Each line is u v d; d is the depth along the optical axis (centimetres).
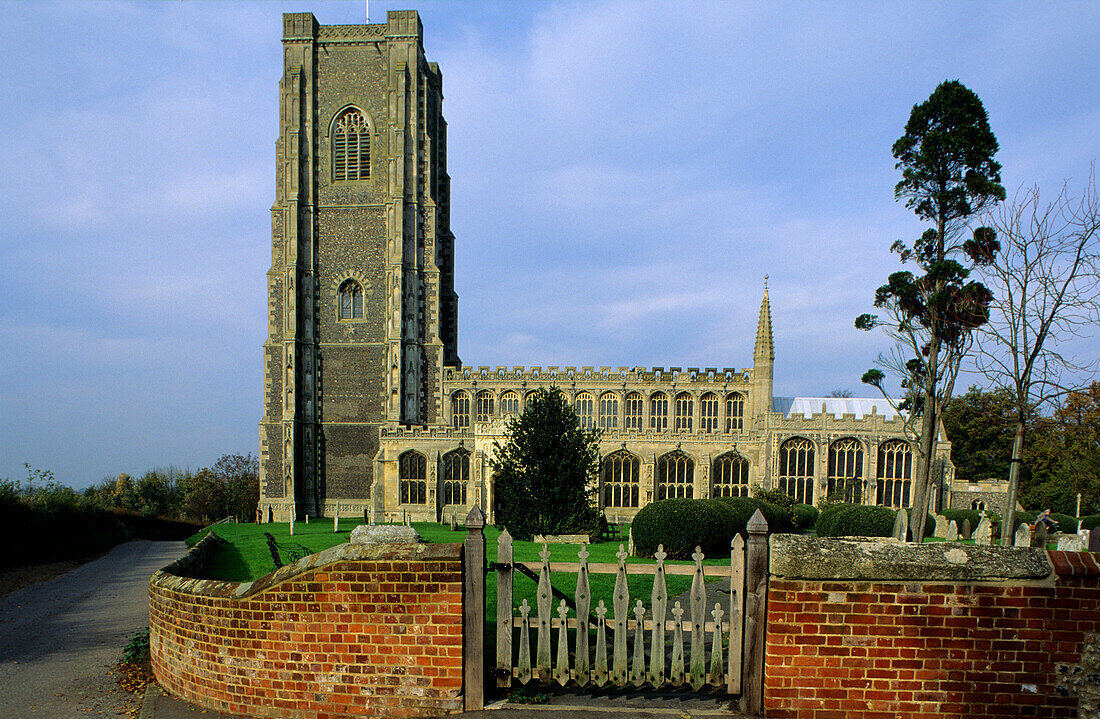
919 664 775
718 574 2025
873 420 5291
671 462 5644
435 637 861
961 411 6525
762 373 5906
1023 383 2047
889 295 2942
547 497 2970
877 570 779
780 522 3816
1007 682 761
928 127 2939
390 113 6469
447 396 6419
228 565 2528
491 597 1553
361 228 6500
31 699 1094
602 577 1823
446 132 7762
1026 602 757
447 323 7512
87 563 3238
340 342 6438
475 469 4838
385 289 6425
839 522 2948
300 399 6338
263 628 908
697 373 6200
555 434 3017
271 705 907
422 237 6544
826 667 793
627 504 5634
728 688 885
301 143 6512
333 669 884
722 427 6147
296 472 6216
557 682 947
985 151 2770
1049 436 4959
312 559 902
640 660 930
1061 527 3956
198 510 7256
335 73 6600
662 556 928
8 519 2922
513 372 6369
